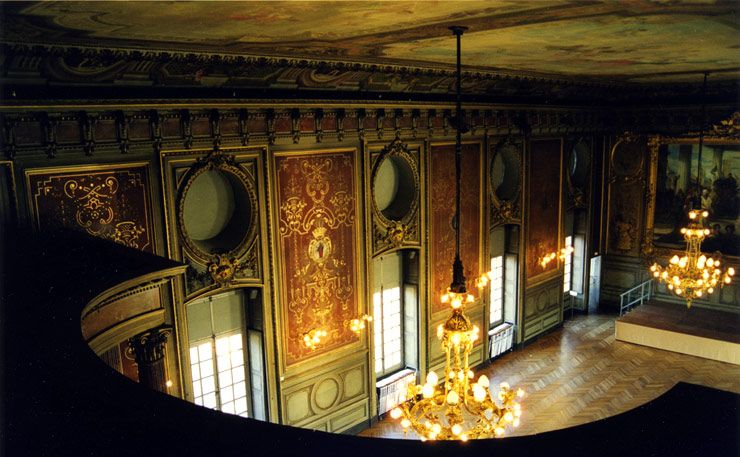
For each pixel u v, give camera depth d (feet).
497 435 23.16
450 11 17.15
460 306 22.33
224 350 33.81
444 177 43.96
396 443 6.97
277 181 33.19
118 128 26.03
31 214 23.57
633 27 20.74
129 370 27.71
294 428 7.45
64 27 17.94
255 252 32.83
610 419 7.39
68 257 19.77
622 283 63.77
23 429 7.60
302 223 34.96
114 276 17.17
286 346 35.17
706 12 17.80
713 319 54.24
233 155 30.81
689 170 57.77
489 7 16.63
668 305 58.85
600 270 64.39
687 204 58.29
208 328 32.81
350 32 21.17
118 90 25.72
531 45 25.55
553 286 57.31
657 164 59.57
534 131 51.80
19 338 11.37
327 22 18.65
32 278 16.70
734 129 53.83
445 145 43.62
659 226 60.49
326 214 36.24
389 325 43.37
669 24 20.08
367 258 39.17
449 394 21.44
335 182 36.45
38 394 8.65
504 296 53.21
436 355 45.39
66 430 7.57
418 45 25.27
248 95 30.76
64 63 22.63
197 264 30.32
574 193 59.16
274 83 31.35
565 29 21.04
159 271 18.02
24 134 23.03
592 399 43.37
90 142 25.02
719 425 7.15
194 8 15.20
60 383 9.03
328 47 25.44
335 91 35.09
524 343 54.24
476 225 47.52
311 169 34.91
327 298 37.19
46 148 23.68
